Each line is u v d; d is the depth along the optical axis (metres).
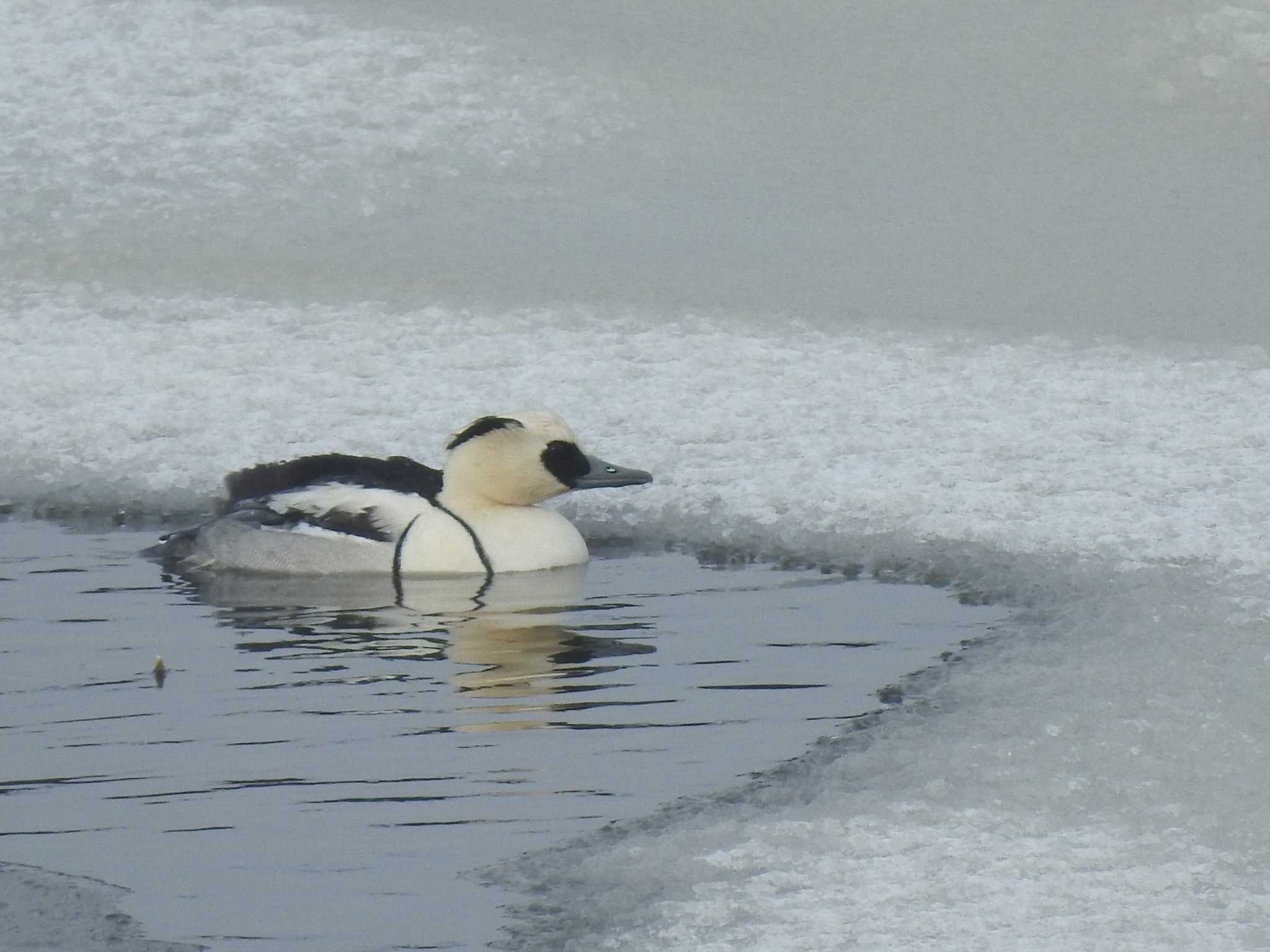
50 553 13.09
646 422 15.76
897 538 12.89
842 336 19.06
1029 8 32.62
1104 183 25.97
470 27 30.48
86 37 29.12
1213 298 20.91
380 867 7.80
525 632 11.18
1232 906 7.30
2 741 9.34
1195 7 32.38
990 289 21.31
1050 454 14.64
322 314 20.00
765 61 30.44
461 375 17.39
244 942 7.16
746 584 12.23
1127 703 9.66
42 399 16.80
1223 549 12.36
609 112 27.69
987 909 7.34
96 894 7.57
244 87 27.81
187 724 9.55
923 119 28.39
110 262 22.25
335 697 9.96
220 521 12.86
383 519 12.68
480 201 24.78
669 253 22.84
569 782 8.74
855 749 9.18
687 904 7.43
